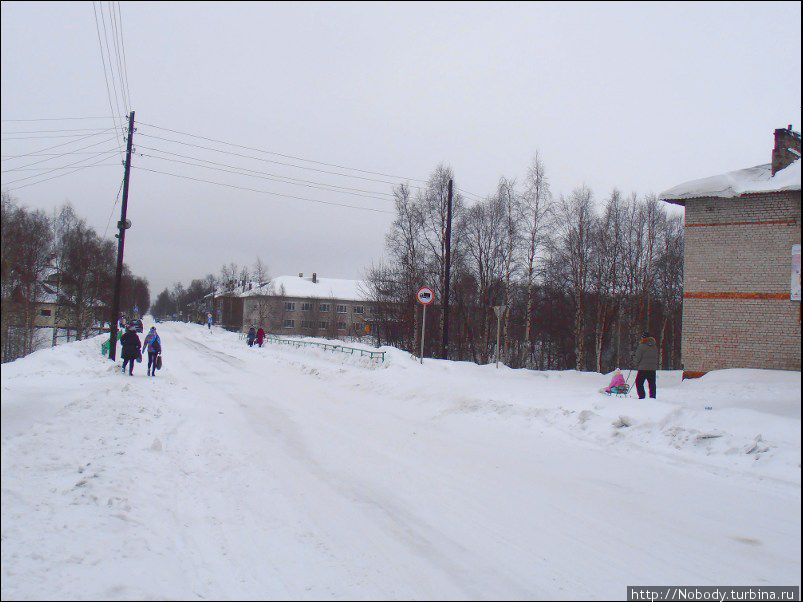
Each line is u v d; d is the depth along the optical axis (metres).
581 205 41.50
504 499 7.51
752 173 19.17
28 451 8.51
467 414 13.91
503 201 39.38
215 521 6.42
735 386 15.86
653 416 11.06
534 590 4.96
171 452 9.40
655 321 47.75
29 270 39.47
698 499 7.52
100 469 7.69
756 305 17.98
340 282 98.69
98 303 57.59
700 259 18.86
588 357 49.53
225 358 32.88
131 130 25.80
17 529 5.51
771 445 9.02
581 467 9.16
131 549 5.32
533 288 42.28
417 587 4.97
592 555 5.75
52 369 20.80
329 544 5.90
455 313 44.31
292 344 39.38
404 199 38.97
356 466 9.10
